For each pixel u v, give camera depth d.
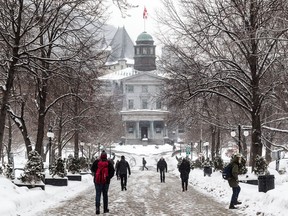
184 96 29.92
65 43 25.16
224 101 41.50
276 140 52.88
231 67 29.11
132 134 152.00
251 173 26.83
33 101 35.91
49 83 28.86
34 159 22.66
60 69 25.98
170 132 153.50
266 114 42.75
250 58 26.67
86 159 46.66
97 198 16.03
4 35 23.47
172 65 29.39
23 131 29.83
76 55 24.14
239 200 19.02
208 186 28.70
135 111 149.00
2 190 17.52
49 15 23.86
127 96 151.75
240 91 29.53
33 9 23.95
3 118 22.89
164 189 28.58
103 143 78.06
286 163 44.06
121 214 15.78
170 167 77.50
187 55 28.55
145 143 147.88
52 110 40.66
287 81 26.47
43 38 27.56
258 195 18.09
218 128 46.84
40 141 29.27
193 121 39.69
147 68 161.75
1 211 14.13
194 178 37.88
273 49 26.88
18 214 14.95
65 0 22.80
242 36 24.28
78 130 42.62
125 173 27.77
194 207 17.88
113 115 80.56
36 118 41.94
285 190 16.80
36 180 22.41
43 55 26.59
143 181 38.28
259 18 22.92
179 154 102.06
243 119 44.38
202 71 28.31
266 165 25.81
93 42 26.66
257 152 27.86
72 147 71.25
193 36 27.12
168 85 31.72
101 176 16.09
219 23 26.03
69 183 29.97
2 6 22.17
